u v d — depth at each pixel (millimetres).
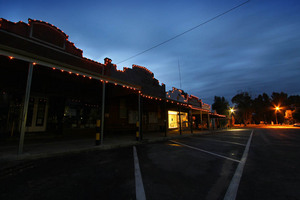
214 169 4004
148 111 15578
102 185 2857
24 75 6996
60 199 2289
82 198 2340
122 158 4984
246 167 4223
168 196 2486
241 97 62969
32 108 9062
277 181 3219
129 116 13328
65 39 8930
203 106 28000
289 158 5340
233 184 3041
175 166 4207
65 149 5504
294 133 17500
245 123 60844
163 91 17734
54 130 9672
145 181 3113
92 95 11289
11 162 4125
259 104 66875
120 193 2551
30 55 4820
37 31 7750
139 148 6957
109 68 11297
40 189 2611
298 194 2621
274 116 62781
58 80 7742
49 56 8070
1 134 7820
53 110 9805
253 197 2506
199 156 5500
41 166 3920
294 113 48500
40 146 6098
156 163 4469
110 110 11898
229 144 8711
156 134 13438
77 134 10305
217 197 2486
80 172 3539
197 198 2438
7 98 8219
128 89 9328
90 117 11227
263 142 9766
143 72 15008
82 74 6316
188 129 21922
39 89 9242
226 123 39125
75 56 9281
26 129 8711
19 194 2408
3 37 6527
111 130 11766
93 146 6371
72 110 10320
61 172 3510
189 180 3223
